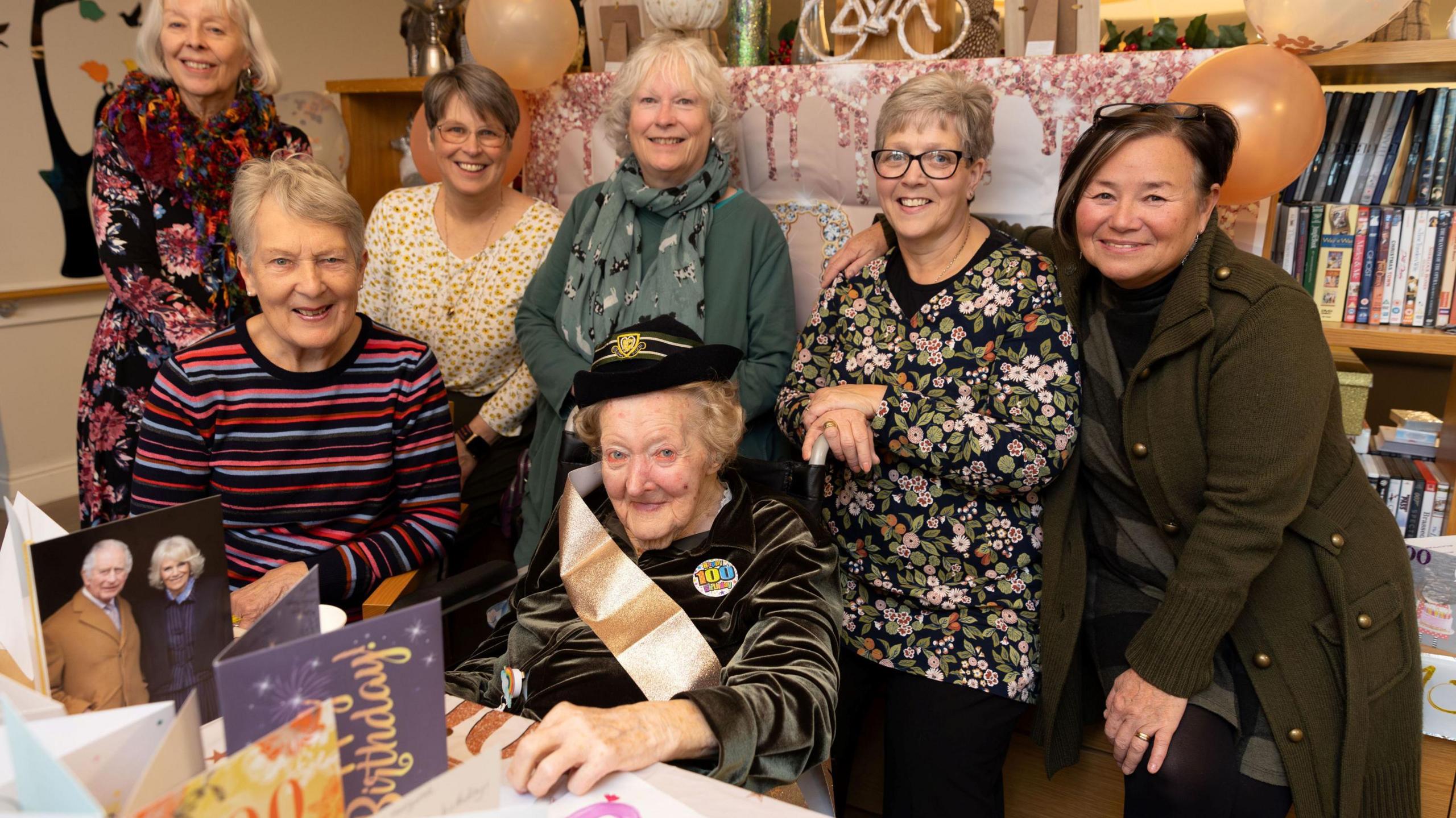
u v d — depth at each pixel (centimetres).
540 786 84
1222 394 138
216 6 193
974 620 161
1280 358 133
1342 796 136
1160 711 139
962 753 155
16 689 79
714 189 201
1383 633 140
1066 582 157
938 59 211
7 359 366
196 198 201
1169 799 138
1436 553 166
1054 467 152
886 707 182
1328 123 188
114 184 193
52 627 79
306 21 443
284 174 137
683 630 120
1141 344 152
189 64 195
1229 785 139
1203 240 144
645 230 209
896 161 162
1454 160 179
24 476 377
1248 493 133
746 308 199
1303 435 132
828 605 125
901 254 177
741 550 128
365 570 150
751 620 123
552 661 126
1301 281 192
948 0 216
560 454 154
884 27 216
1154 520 152
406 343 161
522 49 224
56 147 369
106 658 83
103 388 206
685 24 223
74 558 80
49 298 377
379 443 159
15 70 353
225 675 64
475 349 229
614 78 233
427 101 215
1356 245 186
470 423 231
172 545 86
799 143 223
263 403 149
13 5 349
